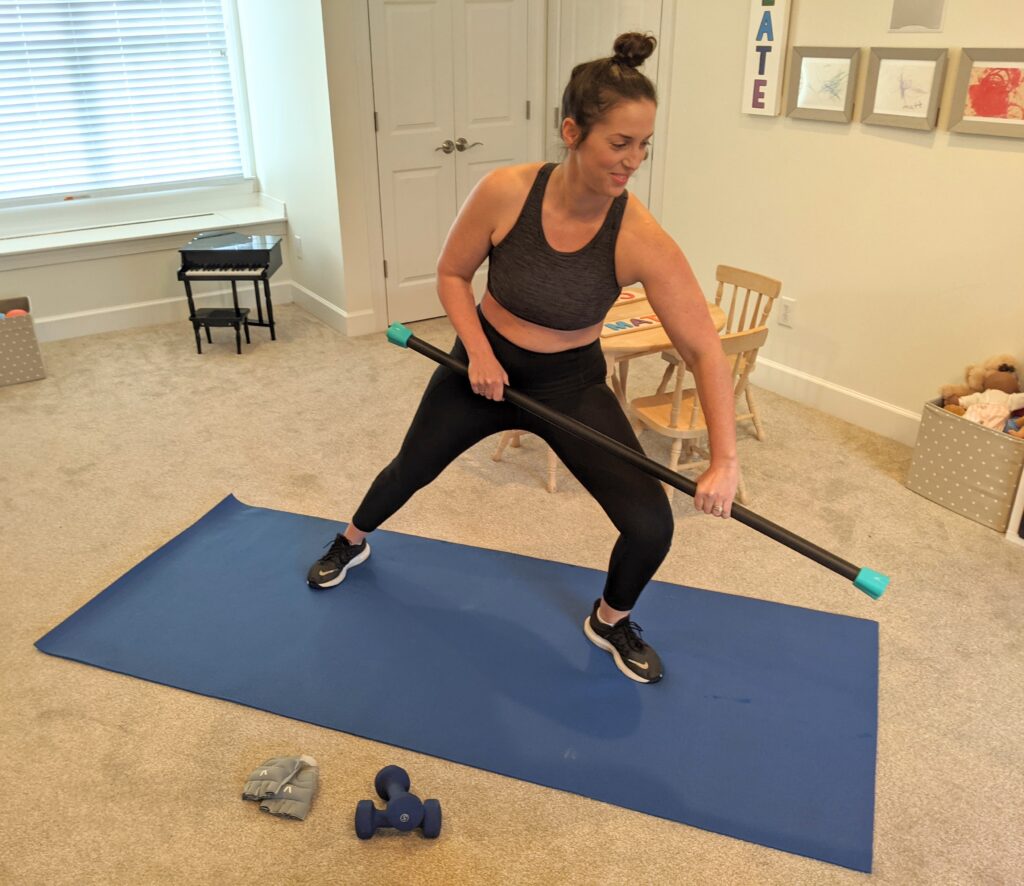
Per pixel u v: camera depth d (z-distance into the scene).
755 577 2.68
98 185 4.79
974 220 3.12
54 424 3.64
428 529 2.90
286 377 4.11
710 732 2.11
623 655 2.28
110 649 2.36
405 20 4.21
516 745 2.06
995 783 1.98
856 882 1.75
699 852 1.81
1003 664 2.34
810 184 3.64
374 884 1.74
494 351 2.07
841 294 3.64
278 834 1.85
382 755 2.04
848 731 2.11
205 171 5.06
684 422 2.99
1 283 4.34
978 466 2.92
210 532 2.88
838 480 3.25
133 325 4.75
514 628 2.45
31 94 4.50
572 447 2.07
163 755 2.04
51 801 1.92
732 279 3.37
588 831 1.86
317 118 4.30
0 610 2.53
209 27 4.80
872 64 3.27
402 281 4.70
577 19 4.43
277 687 2.23
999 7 2.90
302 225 4.80
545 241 1.87
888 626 2.48
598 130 1.65
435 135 4.50
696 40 3.97
